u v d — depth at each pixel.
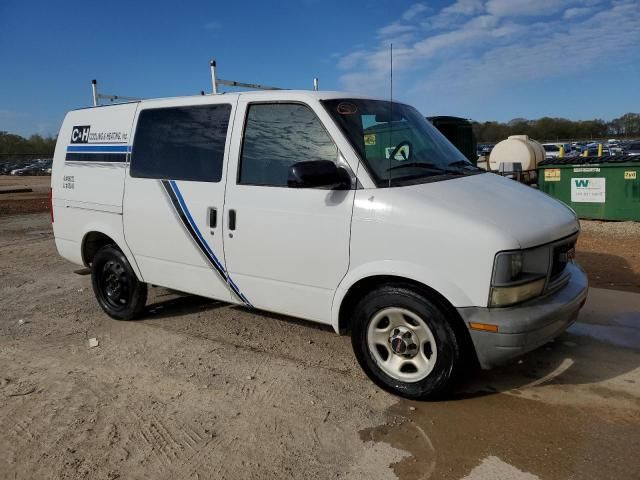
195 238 4.56
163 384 4.06
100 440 3.34
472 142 15.24
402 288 3.55
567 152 37.09
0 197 20.64
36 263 8.37
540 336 3.32
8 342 5.01
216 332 5.10
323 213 3.80
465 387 3.85
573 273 3.92
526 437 3.22
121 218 5.12
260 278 4.23
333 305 3.87
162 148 4.82
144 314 5.59
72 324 5.46
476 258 3.26
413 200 3.50
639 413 3.45
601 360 4.22
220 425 3.47
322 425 3.42
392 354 3.73
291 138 4.03
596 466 2.93
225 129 4.39
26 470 3.08
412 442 3.21
